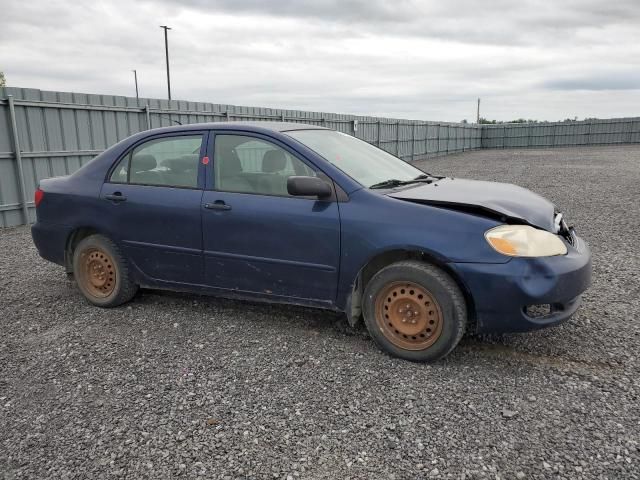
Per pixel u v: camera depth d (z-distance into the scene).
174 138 4.34
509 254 3.24
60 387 3.27
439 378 3.31
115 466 2.50
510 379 3.28
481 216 3.40
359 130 24.58
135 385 3.28
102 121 11.10
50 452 2.62
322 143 4.18
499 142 48.47
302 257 3.76
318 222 3.67
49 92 9.81
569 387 3.16
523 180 16.52
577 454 2.52
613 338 3.86
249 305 4.68
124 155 4.55
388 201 3.58
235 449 2.62
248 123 4.24
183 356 3.68
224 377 3.37
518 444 2.61
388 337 3.59
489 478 2.37
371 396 3.10
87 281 4.73
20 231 8.89
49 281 5.65
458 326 3.36
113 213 4.45
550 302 3.26
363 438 2.69
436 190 3.92
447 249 3.33
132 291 4.64
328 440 2.68
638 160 25.59
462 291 3.46
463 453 2.55
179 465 2.50
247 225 3.90
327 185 3.61
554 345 3.76
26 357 3.72
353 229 3.56
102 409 3.01
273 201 3.85
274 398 3.10
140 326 4.26
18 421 2.91
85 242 4.64
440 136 36.34
